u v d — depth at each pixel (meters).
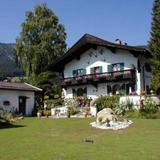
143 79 44.47
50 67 50.69
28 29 61.78
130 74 43.38
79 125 26.16
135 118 31.16
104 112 26.23
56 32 62.25
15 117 34.12
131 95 36.09
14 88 42.16
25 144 18.02
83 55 48.75
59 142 18.58
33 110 44.34
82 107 40.81
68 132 22.77
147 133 21.12
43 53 59.50
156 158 14.15
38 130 24.09
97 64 47.28
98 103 37.56
